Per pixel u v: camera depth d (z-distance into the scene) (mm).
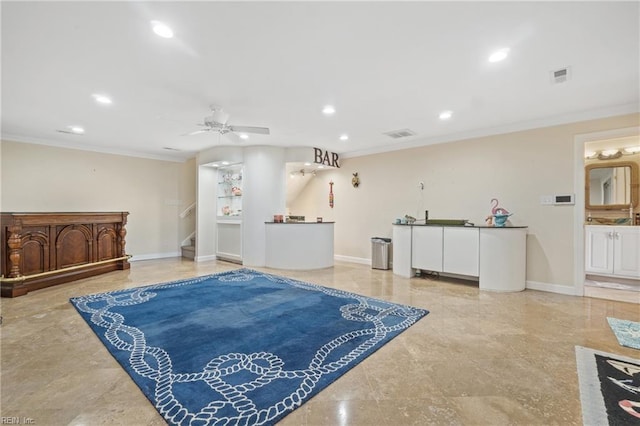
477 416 1531
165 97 3281
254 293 3811
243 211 5871
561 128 3898
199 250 6375
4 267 3617
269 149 5730
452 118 4004
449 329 2672
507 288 3969
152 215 6691
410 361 2098
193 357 2111
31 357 2105
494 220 4223
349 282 4488
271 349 2246
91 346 2283
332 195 6637
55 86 3002
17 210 4980
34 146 5148
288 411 1555
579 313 3119
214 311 3105
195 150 6262
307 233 5473
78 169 5629
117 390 1727
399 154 5539
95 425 1450
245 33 2102
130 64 2549
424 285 4320
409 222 5102
